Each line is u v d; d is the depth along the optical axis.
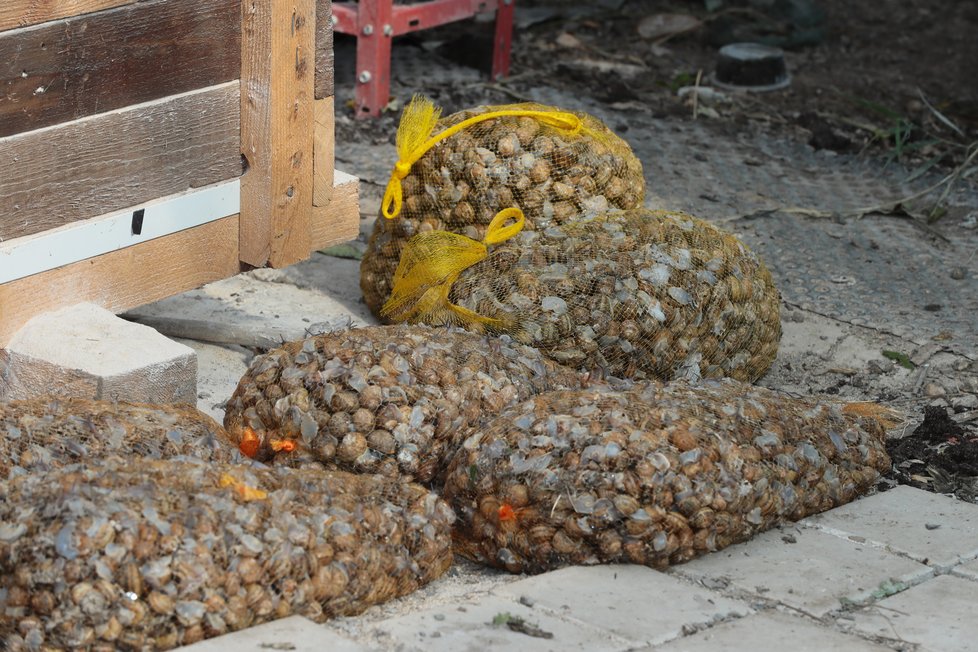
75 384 4.55
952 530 4.53
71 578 3.37
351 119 9.45
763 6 12.41
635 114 10.04
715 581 4.07
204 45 4.95
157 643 3.42
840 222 8.09
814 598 3.99
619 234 5.52
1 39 4.36
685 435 4.16
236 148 5.20
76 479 3.65
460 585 4.11
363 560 3.78
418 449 4.39
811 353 6.36
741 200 8.38
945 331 6.60
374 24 9.28
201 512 3.56
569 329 5.24
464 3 9.91
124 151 4.82
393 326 4.90
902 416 5.58
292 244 5.38
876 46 12.13
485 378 4.58
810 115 10.12
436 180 5.81
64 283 4.79
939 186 8.85
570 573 4.04
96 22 4.60
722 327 5.53
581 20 12.19
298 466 4.40
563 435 4.15
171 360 4.65
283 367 4.56
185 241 5.13
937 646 3.75
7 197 4.54
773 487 4.35
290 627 3.54
